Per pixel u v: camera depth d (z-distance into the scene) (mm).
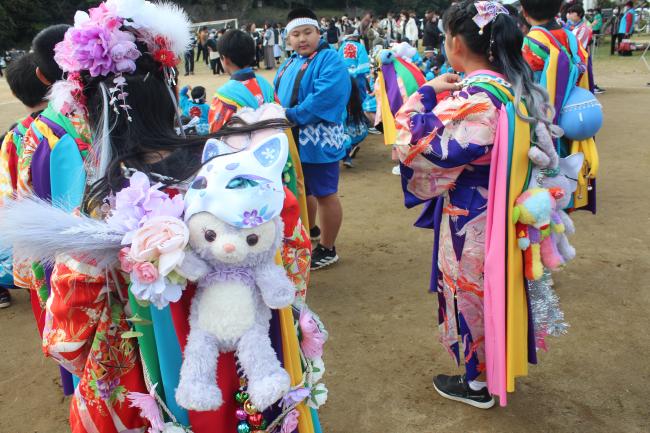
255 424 1477
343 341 3340
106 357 1452
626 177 6074
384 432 2604
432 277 2688
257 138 1545
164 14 1540
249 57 3738
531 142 2203
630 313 3449
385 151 8031
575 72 3131
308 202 4492
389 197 5988
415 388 2898
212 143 1465
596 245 4418
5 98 15016
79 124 2055
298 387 1541
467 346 2492
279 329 1518
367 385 2939
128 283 1424
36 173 2154
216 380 1432
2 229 1316
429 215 2746
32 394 3031
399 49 5543
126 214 1292
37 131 2199
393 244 4758
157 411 1452
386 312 3645
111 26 1461
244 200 1313
